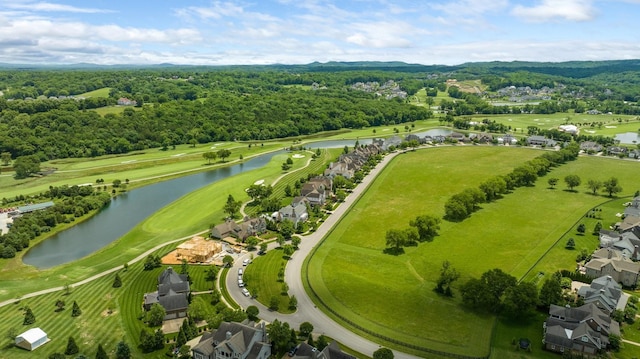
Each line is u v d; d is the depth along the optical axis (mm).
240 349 93625
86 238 175625
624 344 101500
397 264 144250
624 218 177125
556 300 114188
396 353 98312
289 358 97688
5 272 143000
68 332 106875
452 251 153375
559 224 176875
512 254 150125
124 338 104562
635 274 128000
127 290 128375
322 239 164750
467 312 115438
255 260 147250
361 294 124750
